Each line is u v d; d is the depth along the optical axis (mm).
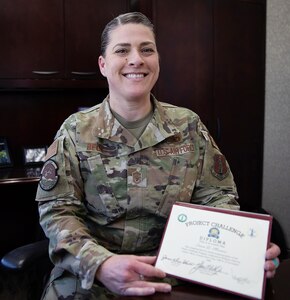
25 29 2295
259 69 2697
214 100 2594
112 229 1194
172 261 933
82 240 1018
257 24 2656
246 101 2689
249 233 911
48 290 1109
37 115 2600
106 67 1230
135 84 1186
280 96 2654
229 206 1208
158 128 1249
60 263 1026
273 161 2738
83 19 2404
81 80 2441
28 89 2482
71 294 1063
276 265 882
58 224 1087
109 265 909
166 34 2420
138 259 935
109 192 1186
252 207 2762
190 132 1299
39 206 1164
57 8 2342
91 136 1225
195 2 2471
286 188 2666
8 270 1213
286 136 2637
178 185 1223
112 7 2457
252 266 871
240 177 2738
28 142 2596
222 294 858
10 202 2555
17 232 2592
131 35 1170
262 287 841
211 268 896
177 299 833
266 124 2752
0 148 2420
